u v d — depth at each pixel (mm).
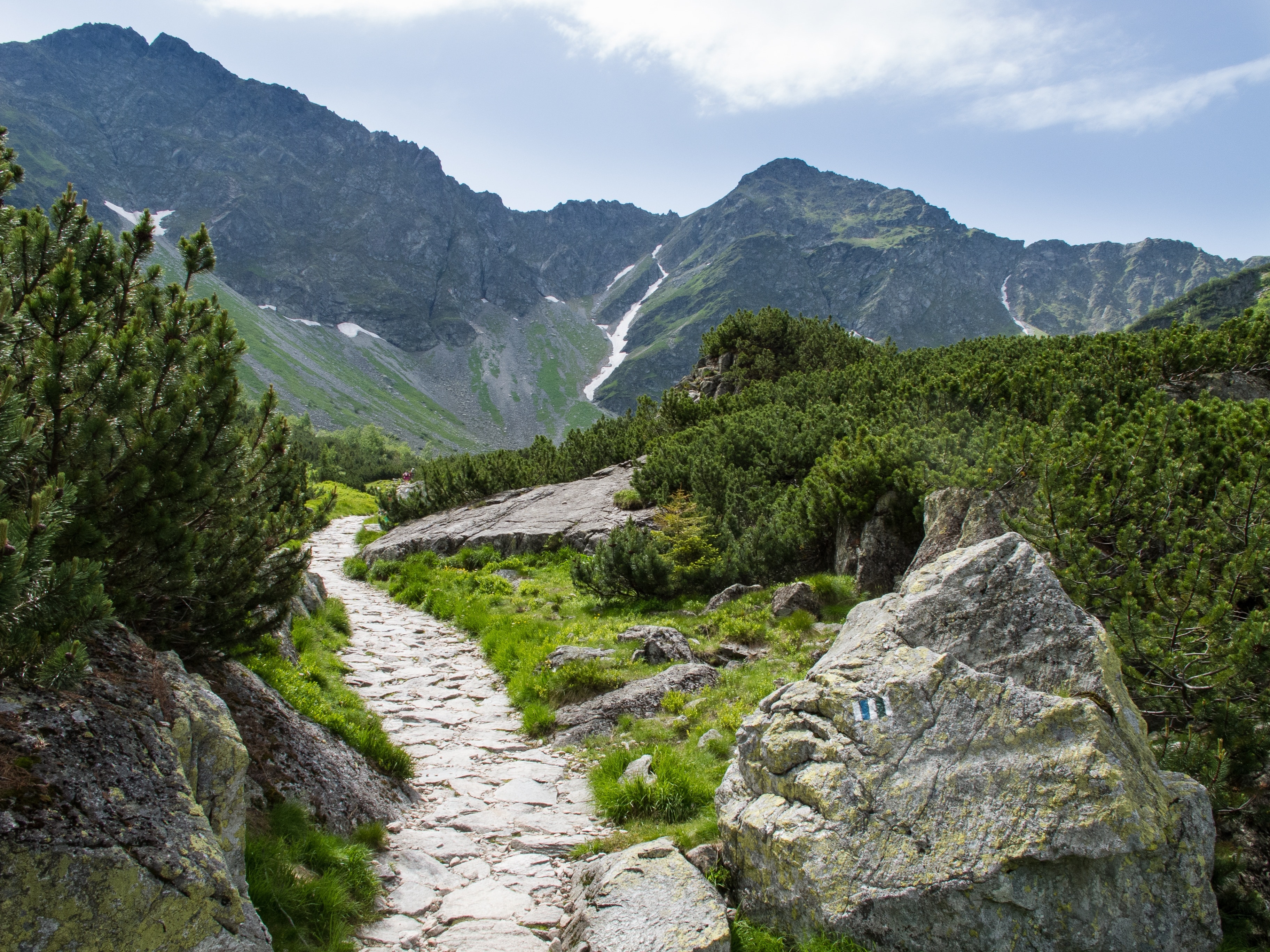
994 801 5102
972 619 6336
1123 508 9219
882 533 14742
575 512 26531
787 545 16797
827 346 38156
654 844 6285
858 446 16344
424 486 37250
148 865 3945
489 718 11734
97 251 8359
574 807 8500
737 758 6641
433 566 25016
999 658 6066
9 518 4395
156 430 6355
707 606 16422
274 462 8852
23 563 4137
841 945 5051
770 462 21922
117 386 6230
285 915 5355
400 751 8938
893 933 5000
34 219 7484
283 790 6836
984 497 11617
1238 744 5867
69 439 5938
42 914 3547
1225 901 5117
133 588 6434
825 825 5477
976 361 23328
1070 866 4816
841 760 5715
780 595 14805
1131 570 7715
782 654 12695
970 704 5559
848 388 26953
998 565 6586
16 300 6914
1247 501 7637
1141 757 5363
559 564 22969
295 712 8312
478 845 7438
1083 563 8227
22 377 5852
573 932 5445
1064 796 4938
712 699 11039
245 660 9305
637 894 5574
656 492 24141
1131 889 4785
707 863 6234
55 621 4535
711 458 23031
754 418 25953
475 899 6352
